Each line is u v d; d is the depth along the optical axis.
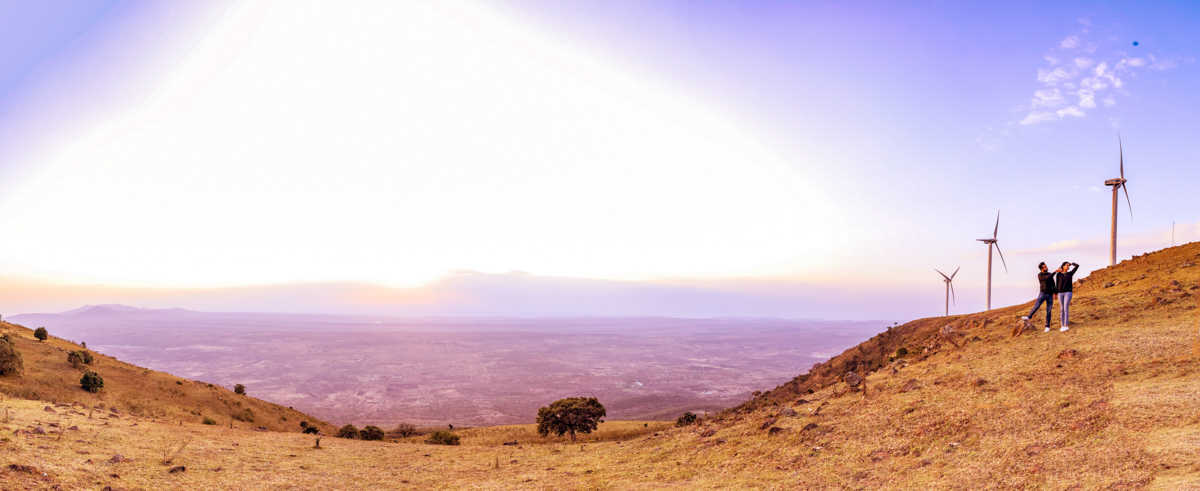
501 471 21.45
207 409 64.25
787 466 15.87
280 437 30.23
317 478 19.62
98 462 17.22
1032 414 14.82
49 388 50.16
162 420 33.84
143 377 67.12
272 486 17.75
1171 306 23.80
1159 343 18.59
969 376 20.23
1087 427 13.04
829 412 20.72
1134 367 16.66
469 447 29.84
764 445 18.64
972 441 14.12
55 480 14.40
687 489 15.64
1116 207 57.25
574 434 58.69
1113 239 57.12
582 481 18.31
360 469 21.88
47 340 74.56
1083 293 33.00
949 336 30.80
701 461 18.72
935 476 12.43
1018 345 23.00
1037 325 25.44
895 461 14.20
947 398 18.17
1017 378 18.38
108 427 24.05
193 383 74.44
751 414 24.86
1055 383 16.88
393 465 23.11
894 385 22.30
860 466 14.45
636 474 18.56
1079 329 23.22
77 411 28.12
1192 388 13.81
